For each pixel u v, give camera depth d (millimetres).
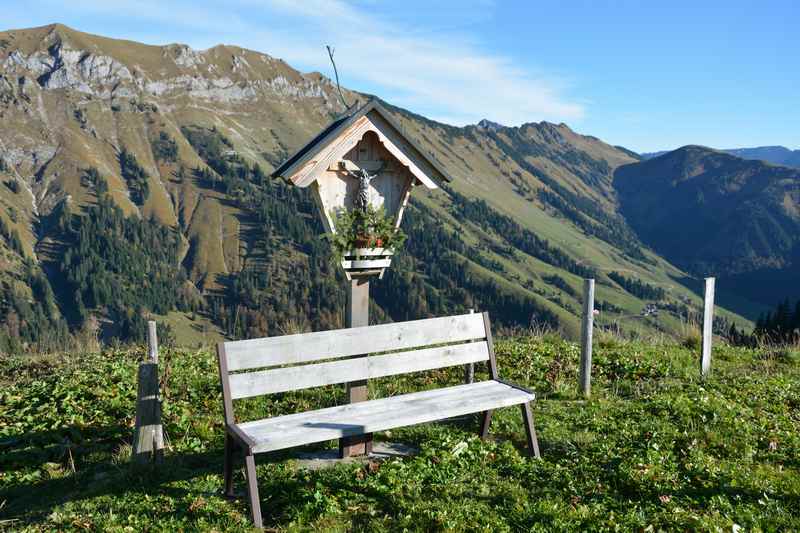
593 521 4469
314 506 4863
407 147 6914
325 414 5523
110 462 6516
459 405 5758
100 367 10438
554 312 180750
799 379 9320
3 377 11109
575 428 6922
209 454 6520
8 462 6652
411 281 190750
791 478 5234
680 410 7168
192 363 10430
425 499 4965
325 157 6500
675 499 4789
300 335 5602
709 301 9359
